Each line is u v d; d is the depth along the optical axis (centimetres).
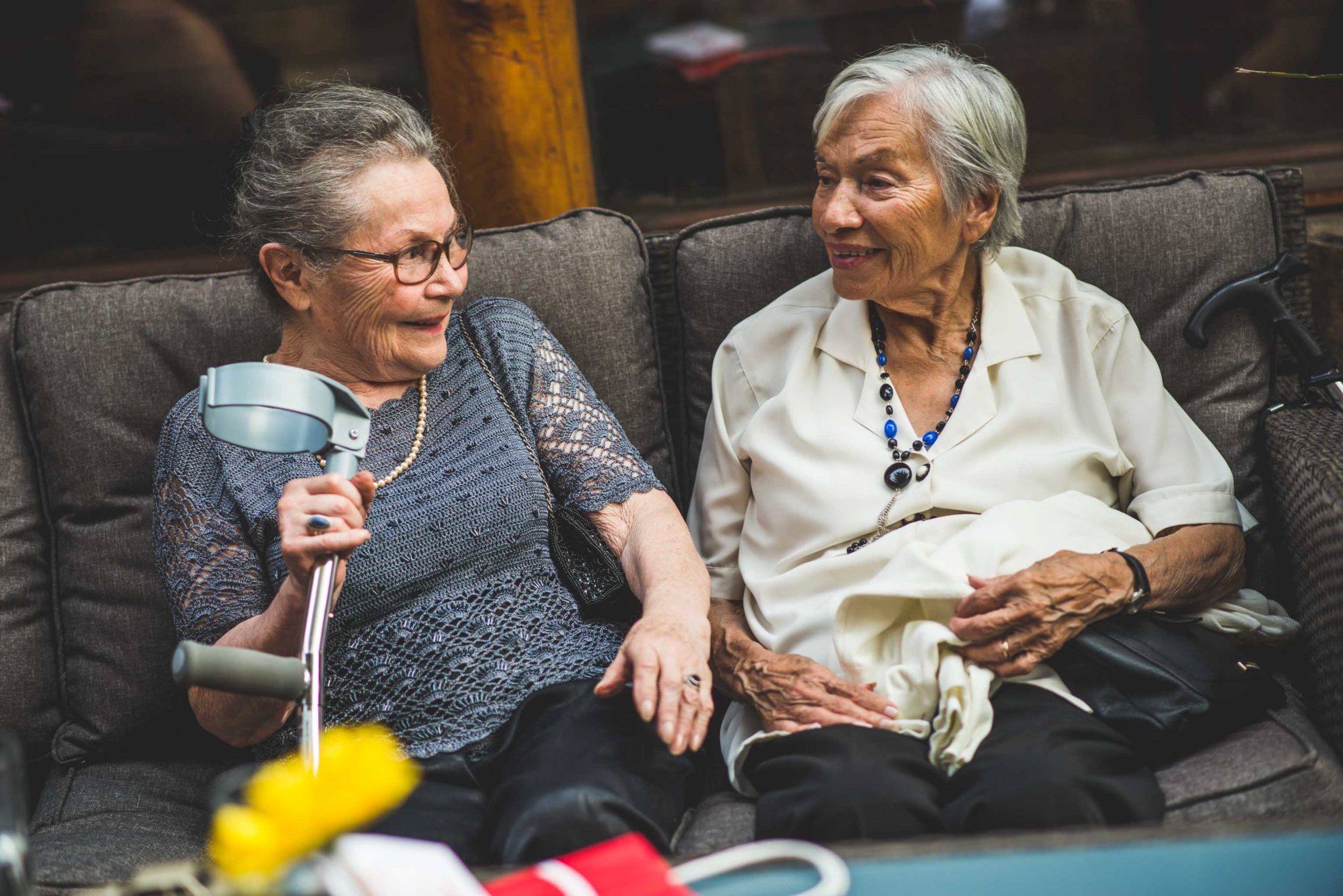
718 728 166
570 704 144
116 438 172
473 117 213
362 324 152
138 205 287
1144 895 87
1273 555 167
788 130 293
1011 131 154
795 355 165
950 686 134
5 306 188
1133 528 153
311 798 80
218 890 82
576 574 159
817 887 90
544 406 166
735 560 167
